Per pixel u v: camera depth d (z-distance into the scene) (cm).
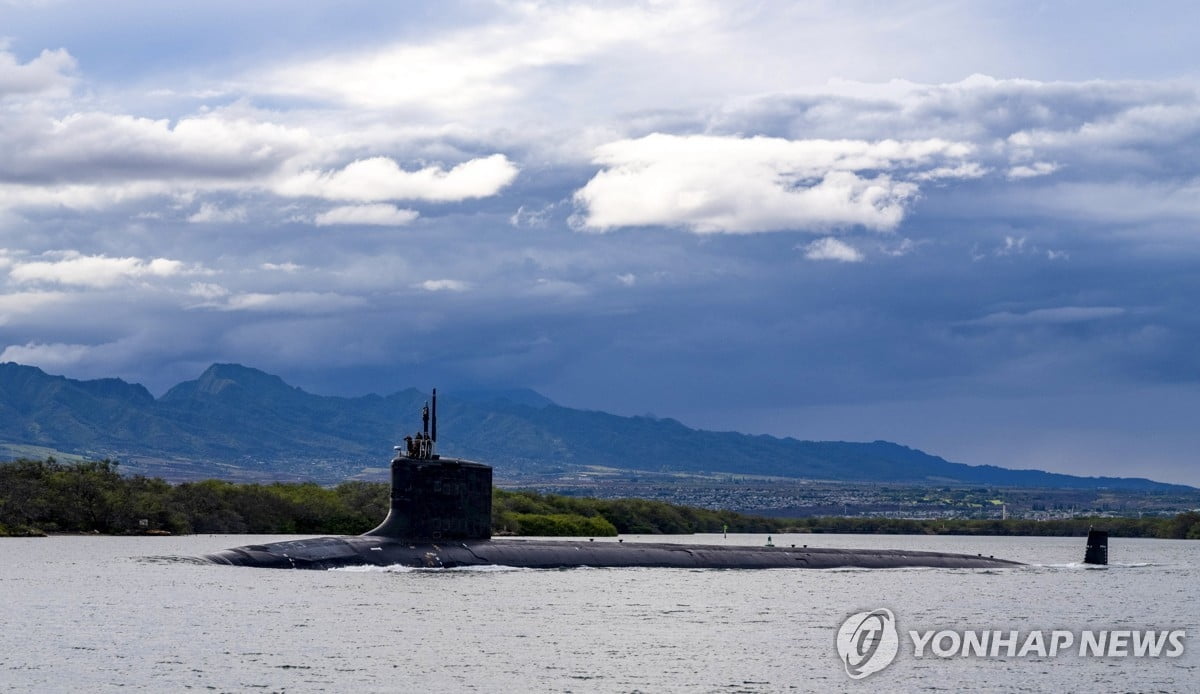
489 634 9338
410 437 12494
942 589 14012
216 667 7925
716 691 7650
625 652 8850
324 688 7412
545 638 9281
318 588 11244
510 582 12406
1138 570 19350
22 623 9500
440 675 7856
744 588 13338
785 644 9400
